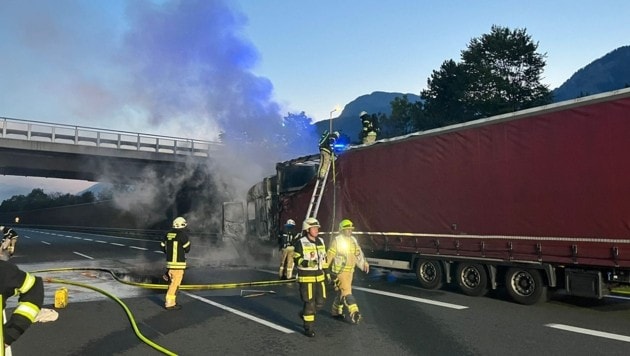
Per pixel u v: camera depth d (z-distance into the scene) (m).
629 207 7.39
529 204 8.69
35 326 7.56
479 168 9.55
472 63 43.00
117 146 32.88
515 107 39.97
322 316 8.08
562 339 6.45
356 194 12.40
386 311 8.42
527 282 8.84
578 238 7.97
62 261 18.64
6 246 19.59
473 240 9.59
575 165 8.09
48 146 31.56
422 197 10.66
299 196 14.82
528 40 43.06
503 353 5.85
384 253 11.98
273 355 5.91
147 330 7.24
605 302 9.10
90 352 6.14
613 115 7.67
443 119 42.47
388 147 11.59
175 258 8.89
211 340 6.62
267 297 9.99
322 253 7.02
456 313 8.20
